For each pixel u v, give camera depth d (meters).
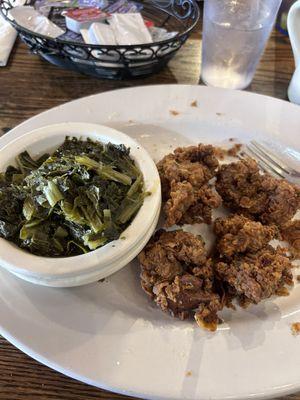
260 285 0.22
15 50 0.38
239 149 0.31
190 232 0.27
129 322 0.22
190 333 0.22
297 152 0.30
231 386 0.19
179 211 0.25
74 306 0.22
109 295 0.24
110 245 0.21
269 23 0.32
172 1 0.39
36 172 0.24
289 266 0.23
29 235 0.22
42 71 0.37
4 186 0.24
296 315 0.22
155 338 0.21
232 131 0.32
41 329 0.21
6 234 0.22
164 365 0.20
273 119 0.31
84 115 0.31
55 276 0.21
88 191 0.23
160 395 0.19
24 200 0.23
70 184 0.22
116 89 0.34
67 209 0.22
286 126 0.31
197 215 0.27
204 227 0.27
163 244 0.24
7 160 0.25
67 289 0.23
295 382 0.19
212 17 0.32
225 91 0.33
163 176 0.26
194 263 0.24
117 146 0.25
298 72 0.32
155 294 0.23
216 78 0.35
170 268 0.23
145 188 0.24
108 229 0.22
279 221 0.26
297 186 0.28
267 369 0.20
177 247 0.24
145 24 0.36
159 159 0.31
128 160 0.25
